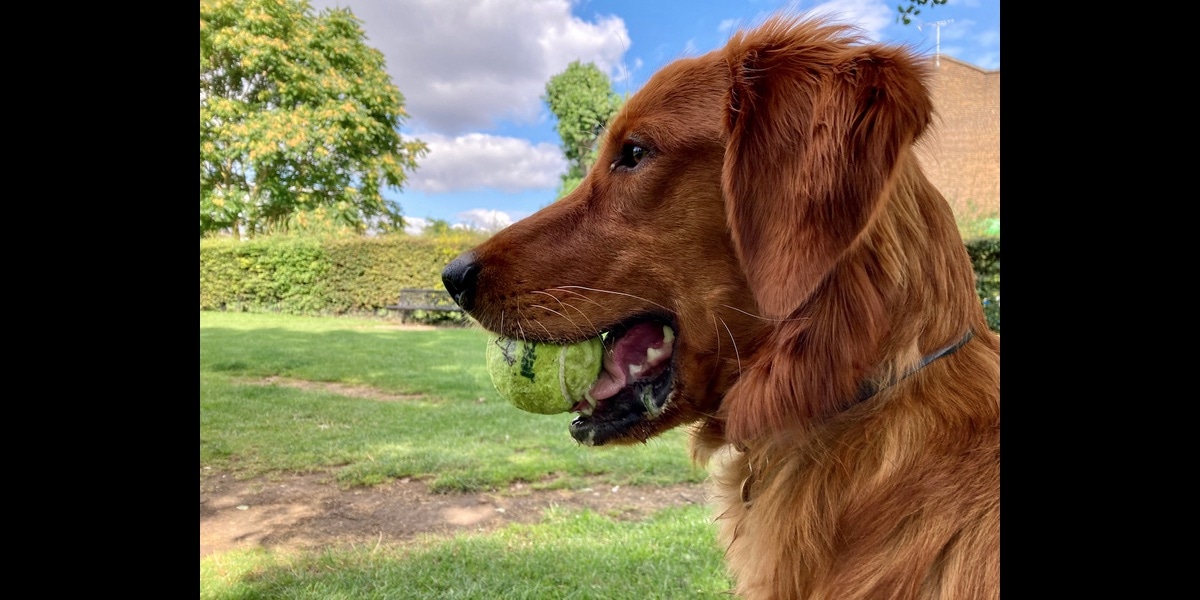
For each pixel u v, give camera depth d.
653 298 0.38
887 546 0.31
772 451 0.36
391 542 0.72
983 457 0.31
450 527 0.76
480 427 1.21
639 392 0.40
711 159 0.37
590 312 0.39
